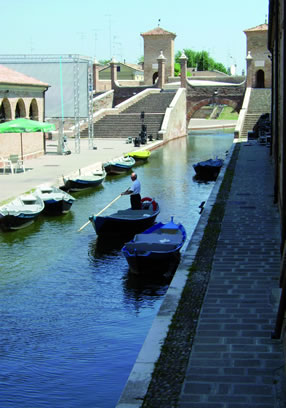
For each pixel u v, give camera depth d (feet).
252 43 241.35
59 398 32.76
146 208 77.05
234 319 34.09
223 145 191.72
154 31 268.41
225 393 25.75
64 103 156.97
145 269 53.98
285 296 29.86
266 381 26.73
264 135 164.35
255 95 220.23
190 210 84.43
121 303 48.26
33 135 139.03
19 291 51.31
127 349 39.11
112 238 69.15
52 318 45.01
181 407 24.63
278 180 67.26
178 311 35.42
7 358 37.99
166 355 29.50
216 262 45.60
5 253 63.67
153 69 270.46
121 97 246.68
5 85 123.34
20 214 72.64
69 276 55.52
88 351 38.88
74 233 72.38
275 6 71.46
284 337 27.61
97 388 33.83
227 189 83.30
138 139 175.42
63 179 101.14
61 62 155.84
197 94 229.25
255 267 44.14
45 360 37.60
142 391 25.99
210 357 29.27
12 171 108.17
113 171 125.80
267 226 58.18
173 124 211.61
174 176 122.31
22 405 32.04
